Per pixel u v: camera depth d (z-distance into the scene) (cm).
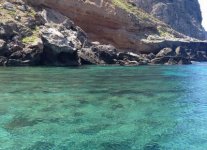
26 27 6053
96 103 2711
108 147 1688
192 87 3922
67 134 1875
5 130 1916
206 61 10762
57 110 2419
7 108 2428
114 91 3344
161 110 2556
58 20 7256
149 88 3678
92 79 4241
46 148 1653
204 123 2192
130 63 7512
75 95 3020
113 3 9100
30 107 2481
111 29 8700
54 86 3484
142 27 9656
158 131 1988
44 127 1992
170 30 11488
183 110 2578
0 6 6309
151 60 8475
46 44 5812
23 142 1730
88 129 1978
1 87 3294
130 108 2577
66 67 5781
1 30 5647
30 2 7125
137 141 1792
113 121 2177
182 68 7081
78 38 7006
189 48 10388
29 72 4619
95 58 6919
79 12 8012
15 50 5578
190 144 1772
